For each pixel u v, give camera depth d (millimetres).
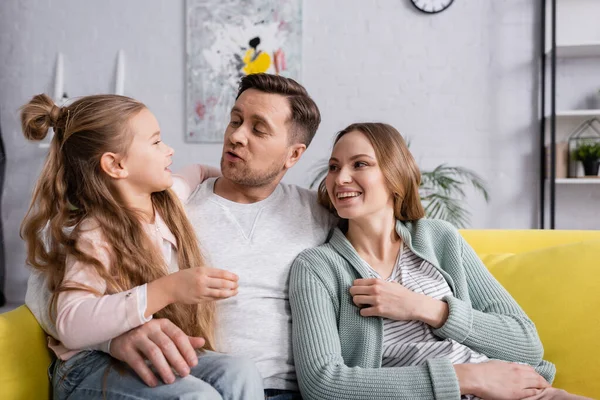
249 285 1370
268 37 3604
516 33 3451
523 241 1692
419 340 1316
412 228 1491
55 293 1117
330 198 1455
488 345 1282
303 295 1334
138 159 1261
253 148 1441
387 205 1434
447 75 3508
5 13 3781
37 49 3762
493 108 3480
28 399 1147
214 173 1689
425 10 3486
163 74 3701
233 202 1493
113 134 1238
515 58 3455
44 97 1296
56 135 1277
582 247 1502
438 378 1159
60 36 3748
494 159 3492
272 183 1511
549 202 3422
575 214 3459
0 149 3746
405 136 3543
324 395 1200
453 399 1149
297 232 1477
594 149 3213
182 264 1331
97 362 1151
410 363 1286
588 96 3422
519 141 3469
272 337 1339
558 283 1451
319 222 1534
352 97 3572
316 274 1367
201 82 3658
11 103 3775
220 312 1351
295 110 1488
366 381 1183
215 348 1317
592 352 1345
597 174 3217
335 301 1361
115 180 1269
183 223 1361
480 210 3504
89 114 1241
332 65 3580
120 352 1064
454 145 3514
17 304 3732
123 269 1197
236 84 3637
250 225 1453
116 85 3652
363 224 1426
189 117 3676
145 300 1052
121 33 3715
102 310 1045
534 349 1306
